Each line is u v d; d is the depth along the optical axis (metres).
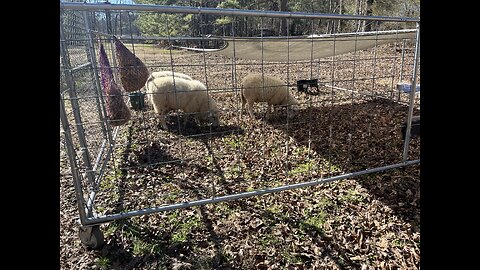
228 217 3.15
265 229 2.94
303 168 4.33
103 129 4.68
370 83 10.68
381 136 5.47
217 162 4.61
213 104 6.40
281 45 6.04
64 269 2.49
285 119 6.89
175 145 5.37
